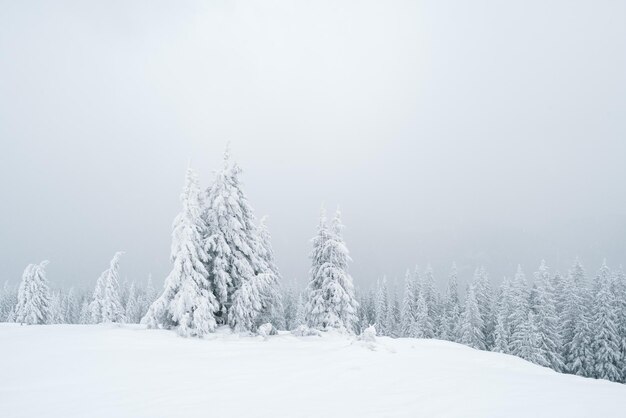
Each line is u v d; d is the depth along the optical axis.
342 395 10.92
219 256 24.06
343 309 30.61
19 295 44.41
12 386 11.07
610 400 11.07
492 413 9.42
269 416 9.02
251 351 17.41
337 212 33.31
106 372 12.60
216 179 25.59
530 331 38.28
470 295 48.69
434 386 12.09
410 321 58.56
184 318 20.22
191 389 11.12
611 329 38.09
